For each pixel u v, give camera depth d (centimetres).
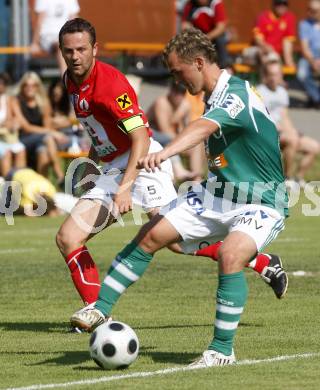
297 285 2722
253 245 1766
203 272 2984
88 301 2145
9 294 2641
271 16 5925
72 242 2147
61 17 5281
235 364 1792
